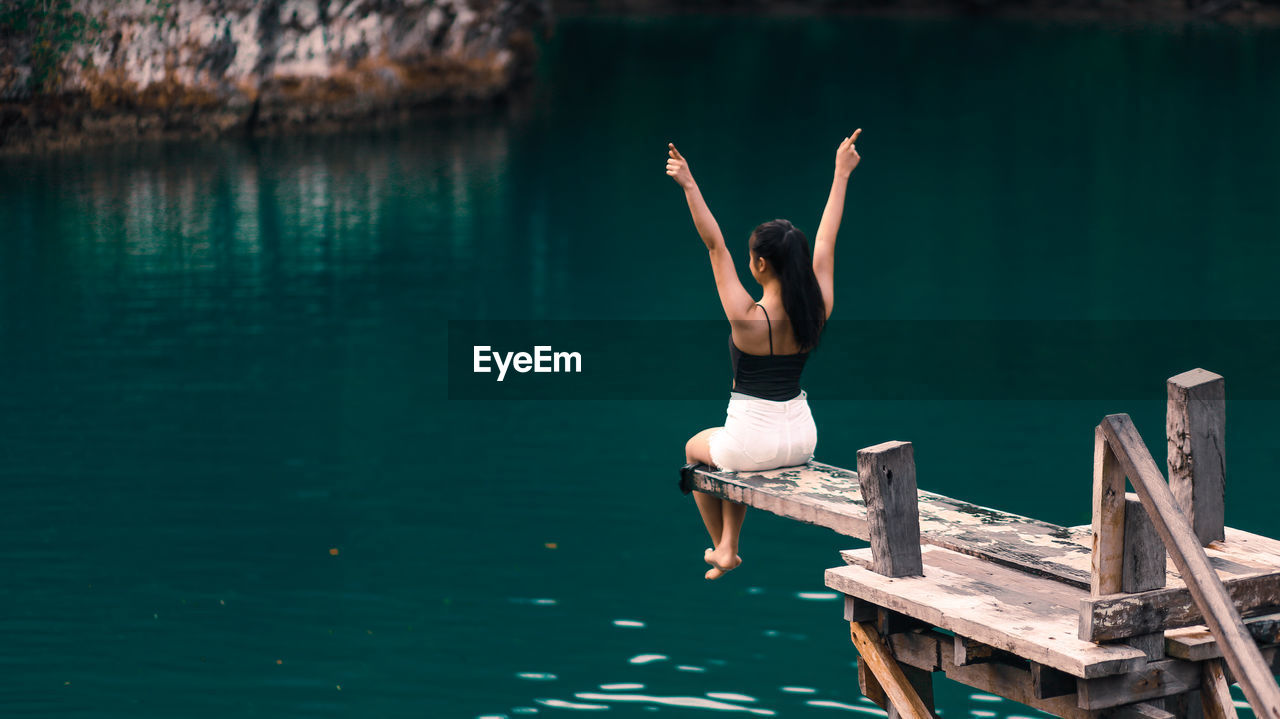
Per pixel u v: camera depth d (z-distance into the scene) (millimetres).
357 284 16812
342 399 12414
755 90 37562
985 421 11641
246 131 29234
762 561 8961
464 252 18719
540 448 11148
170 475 10445
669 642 7754
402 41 32094
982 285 16766
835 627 7961
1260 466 10398
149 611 8078
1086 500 9711
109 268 17391
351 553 9000
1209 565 4105
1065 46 48094
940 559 5031
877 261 18141
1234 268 17547
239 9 28719
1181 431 4926
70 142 26797
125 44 27312
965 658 4477
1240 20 56625
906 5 63156
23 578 8500
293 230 19922
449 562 8867
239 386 12742
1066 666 4105
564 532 9406
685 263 18156
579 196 23047
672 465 10758
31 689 7086
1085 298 16062
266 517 9633
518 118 32719
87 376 12969
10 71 25594
